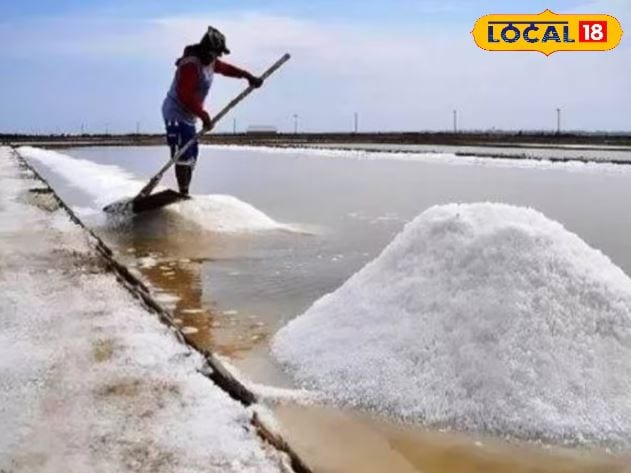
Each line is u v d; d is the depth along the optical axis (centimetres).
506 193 947
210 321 325
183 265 454
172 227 569
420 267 268
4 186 816
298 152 2439
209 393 200
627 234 587
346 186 1083
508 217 276
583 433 203
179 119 633
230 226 584
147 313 276
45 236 455
